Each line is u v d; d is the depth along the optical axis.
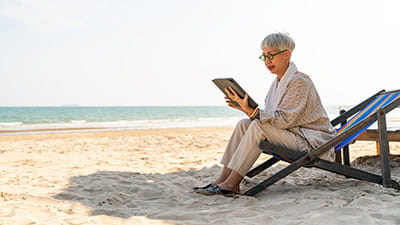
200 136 10.98
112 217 2.47
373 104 3.64
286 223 2.27
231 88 2.80
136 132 12.73
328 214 2.34
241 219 2.37
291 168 2.95
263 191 3.28
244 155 2.97
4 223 2.26
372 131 3.96
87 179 3.93
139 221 2.35
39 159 6.16
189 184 3.68
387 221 2.23
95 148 8.00
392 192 2.90
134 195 3.20
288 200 2.78
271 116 2.87
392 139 3.83
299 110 2.90
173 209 2.67
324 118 3.12
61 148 8.03
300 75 2.98
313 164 2.94
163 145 8.45
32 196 3.06
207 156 6.15
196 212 2.52
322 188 3.24
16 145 8.68
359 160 4.75
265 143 2.89
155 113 68.69
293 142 2.96
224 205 2.73
